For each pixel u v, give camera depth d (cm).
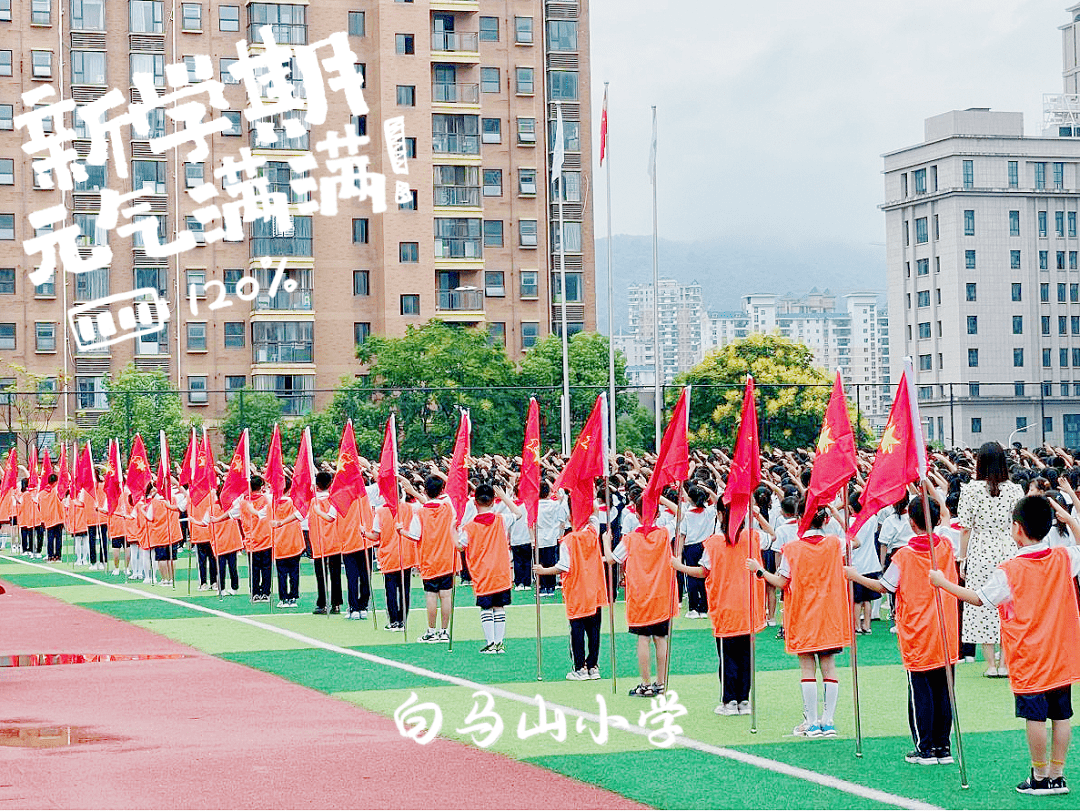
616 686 1747
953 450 2991
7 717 1611
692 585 2452
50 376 7356
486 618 2080
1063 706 1159
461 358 6900
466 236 8262
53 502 4147
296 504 2784
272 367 7906
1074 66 15475
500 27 8594
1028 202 12925
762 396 7581
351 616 2559
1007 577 1149
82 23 7825
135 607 2848
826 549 1409
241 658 2077
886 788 1190
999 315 12781
